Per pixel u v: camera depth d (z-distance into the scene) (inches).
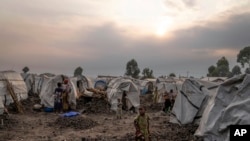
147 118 527.2
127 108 1167.6
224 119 488.7
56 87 1154.7
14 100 1063.6
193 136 581.9
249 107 477.4
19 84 1322.6
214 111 516.7
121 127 771.4
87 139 604.1
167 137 613.0
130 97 1173.1
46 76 1669.5
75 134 674.2
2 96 1075.3
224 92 524.7
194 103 761.0
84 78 1572.3
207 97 759.7
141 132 520.7
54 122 812.0
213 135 499.2
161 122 830.5
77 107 1170.6
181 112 773.3
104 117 999.0
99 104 1184.8
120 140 597.6
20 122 826.2
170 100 1080.8
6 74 1254.3
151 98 1849.2
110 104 1162.6
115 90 1162.6
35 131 713.6
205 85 795.4
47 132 703.7
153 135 627.2
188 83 787.4
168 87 1625.2
